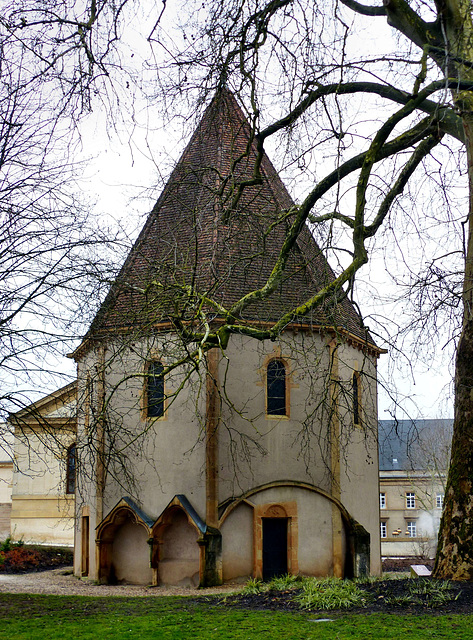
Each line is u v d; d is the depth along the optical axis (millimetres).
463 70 13469
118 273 14625
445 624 10492
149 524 22406
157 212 14922
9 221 14453
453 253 14430
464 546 13469
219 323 21812
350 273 13172
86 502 24609
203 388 22812
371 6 15031
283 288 22750
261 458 22766
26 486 34562
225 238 14531
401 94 13648
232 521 22141
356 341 24953
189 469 22547
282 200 16203
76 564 26328
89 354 24125
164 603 14000
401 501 60406
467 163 14383
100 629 11391
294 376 23438
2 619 12680
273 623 11133
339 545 22844
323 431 23453
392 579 14539
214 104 14062
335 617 11406
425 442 42375
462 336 14406
